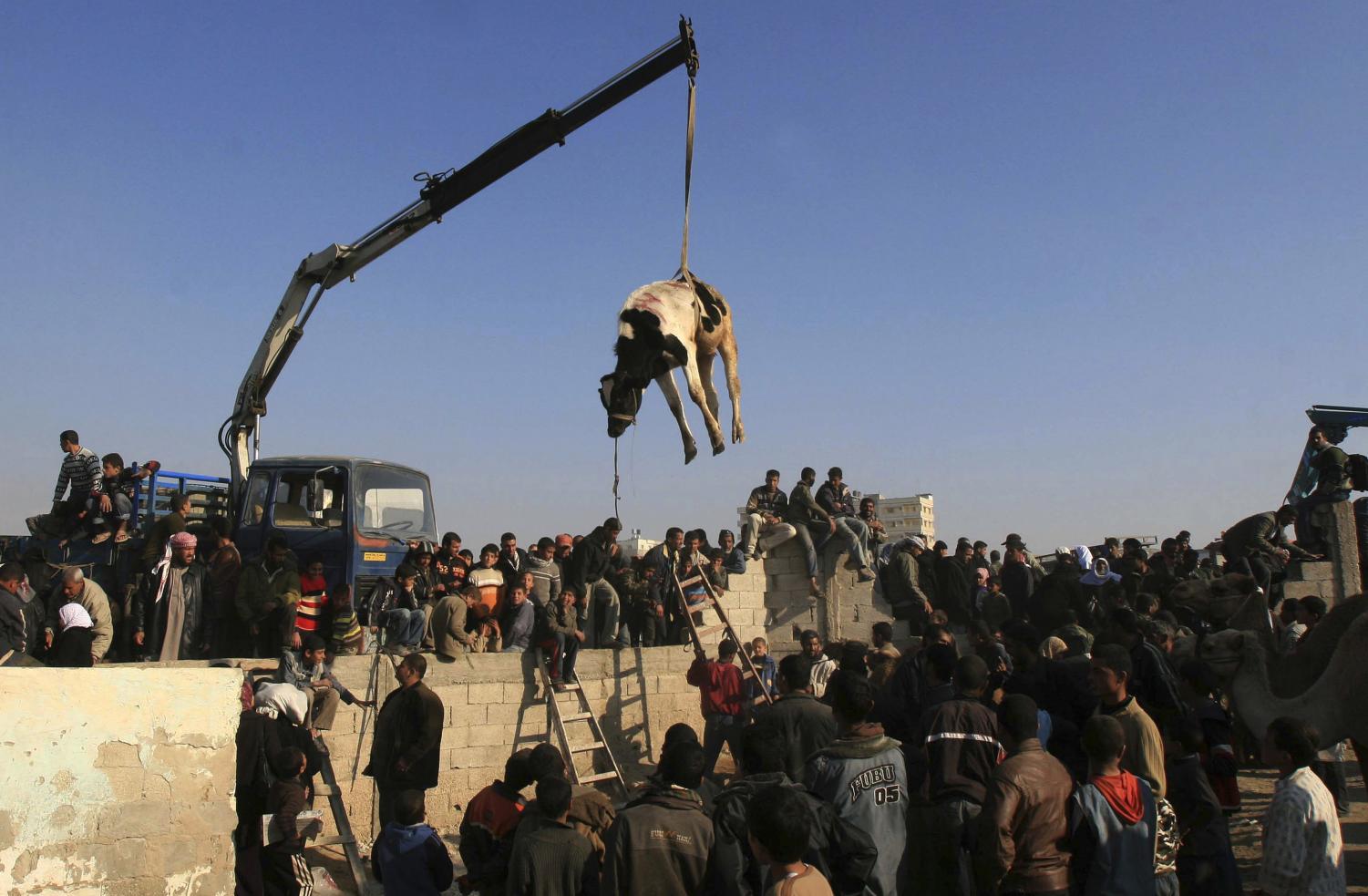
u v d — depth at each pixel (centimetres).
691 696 1448
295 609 1141
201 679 686
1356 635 800
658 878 462
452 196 1380
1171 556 1625
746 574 1639
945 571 1595
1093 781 514
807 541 1616
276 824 754
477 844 643
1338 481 1655
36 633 1023
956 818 579
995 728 605
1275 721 577
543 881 535
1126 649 605
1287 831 545
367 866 1015
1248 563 1474
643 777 1336
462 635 1217
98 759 636
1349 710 799
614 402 901
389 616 1200
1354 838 938
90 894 621
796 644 1617
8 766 602
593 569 1376
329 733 1112
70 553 1363
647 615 1473
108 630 1049
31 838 605
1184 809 590
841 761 542
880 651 1112
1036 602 1491
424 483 1498
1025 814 500
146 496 1461
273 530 1372
